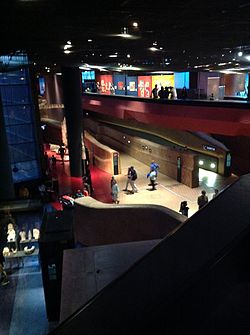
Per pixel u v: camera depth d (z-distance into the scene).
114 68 37.22
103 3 7.68
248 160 25.28
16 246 11.25
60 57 21.75
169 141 31.77
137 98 25.27
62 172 28.34
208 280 1.25
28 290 9.62
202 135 27.66
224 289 1.29
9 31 11.15
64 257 5.95
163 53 21.34
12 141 24.53
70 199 17.94
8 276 10.38
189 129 20.39
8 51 15.90
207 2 7.73
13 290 9.66
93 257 5.92
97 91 43.56
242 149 25.89
